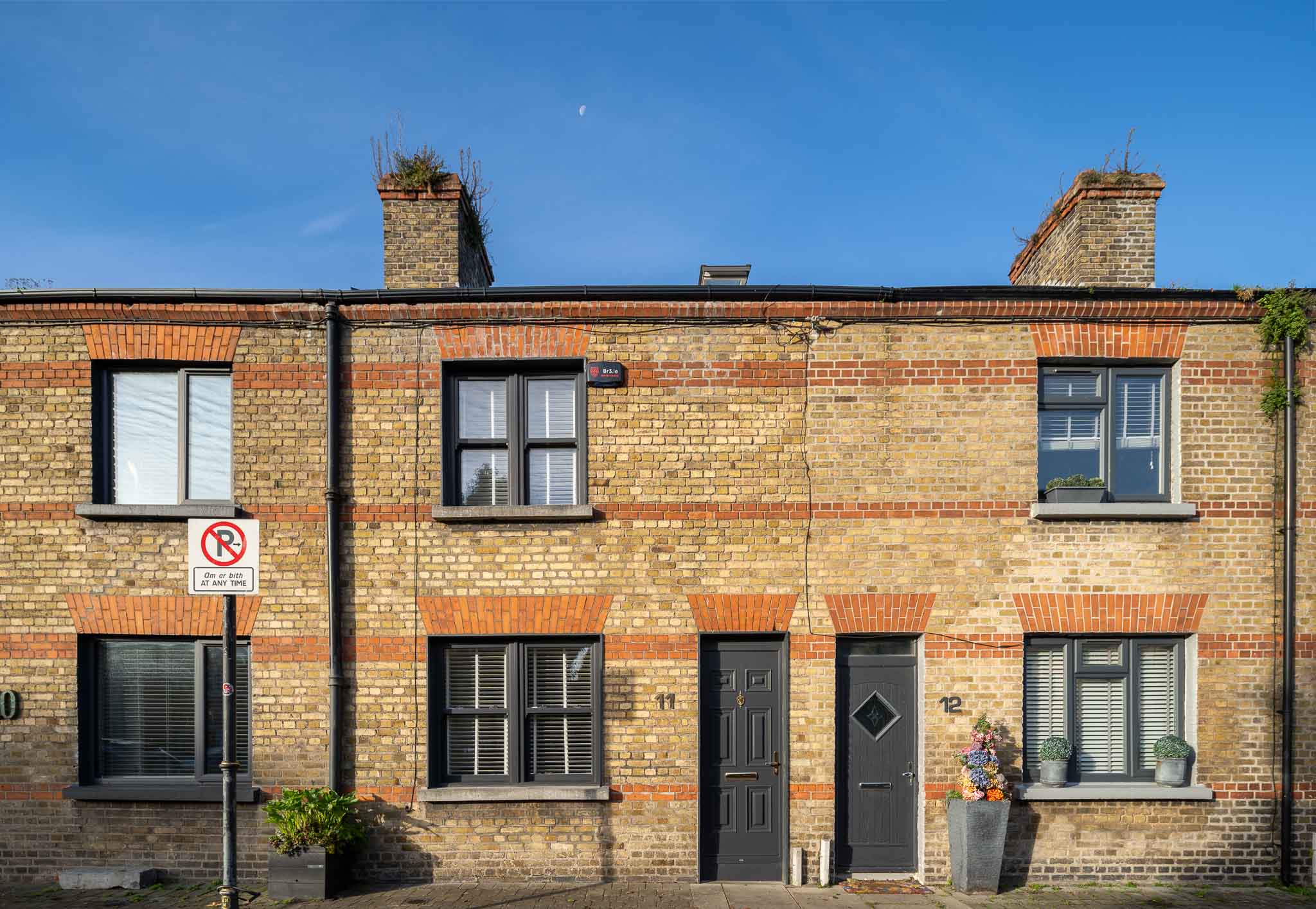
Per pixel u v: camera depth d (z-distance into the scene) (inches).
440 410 322.0
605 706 314.5
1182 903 289.9
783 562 317.7
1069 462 331.3
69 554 313.9
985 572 317.4
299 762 310.2
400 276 359.3
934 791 311.6
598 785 313.7
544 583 316.5
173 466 325.7
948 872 309.3
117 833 309.3
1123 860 309.9
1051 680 323.3
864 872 315.3
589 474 320.2
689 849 309.6
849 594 316.8
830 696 314.3
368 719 312.2
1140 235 357.7
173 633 313.7
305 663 313.0
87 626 312.0
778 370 323.6
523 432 329.4
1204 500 320.5
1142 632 317.4
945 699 313.9
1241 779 313.6
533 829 309.7
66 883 301.9
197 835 309.7
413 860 307.7
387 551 317.4
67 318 318.3
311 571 315.9
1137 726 323.0
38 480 316.5
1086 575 317.4
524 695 319.9
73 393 318.7
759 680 320.8
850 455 321.1
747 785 317.1
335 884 294.4
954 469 320.8
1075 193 361.7
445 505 321.4
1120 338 324.8
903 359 323.9
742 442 321.7
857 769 318.3
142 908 282.5
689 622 316.2
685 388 322.7
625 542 318.3
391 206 361.4
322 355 321.7
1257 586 317.7
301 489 318.3
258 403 320.5
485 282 427.8
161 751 319.3
